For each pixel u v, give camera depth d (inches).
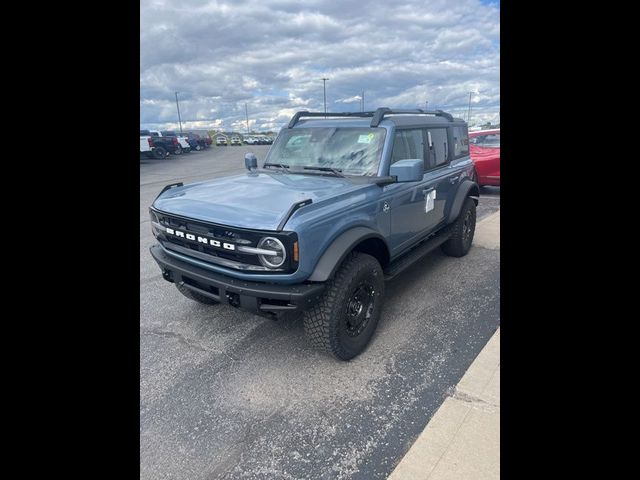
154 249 148.3
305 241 111.7
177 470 93.0
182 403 114.0
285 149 177.8
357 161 154.3
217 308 171.2
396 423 104.8
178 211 130.8
